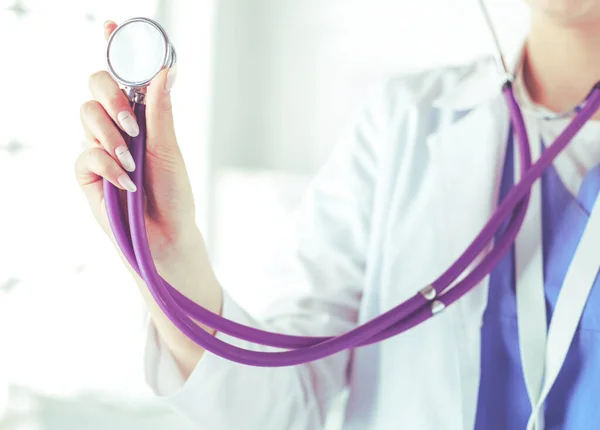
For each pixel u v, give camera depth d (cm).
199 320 72
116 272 200
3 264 168
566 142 78
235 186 255
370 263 93
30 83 176
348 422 91
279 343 74
